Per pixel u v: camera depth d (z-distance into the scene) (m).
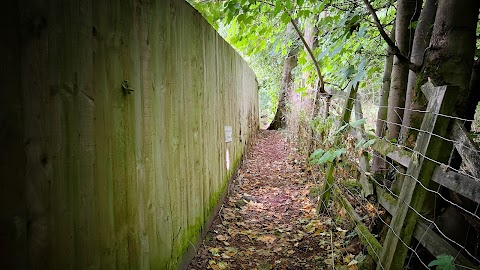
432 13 2.60
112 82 1.50
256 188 5.42
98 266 1.38
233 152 5.37
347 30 3.60
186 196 2.66
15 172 0.95
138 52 1.78
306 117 6.76
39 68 1.04
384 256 2.21
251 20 3.85
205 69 3.27
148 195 1.92
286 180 5.86
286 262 2.94
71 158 1.21
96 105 1.37
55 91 1.12
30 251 1.00
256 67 14.97
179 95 2.47
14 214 0.95
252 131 9.94
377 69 3.90
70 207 1.20
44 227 1.06
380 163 3.26
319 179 4.96
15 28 0.95
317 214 4.05
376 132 3.72
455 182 1.70
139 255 1.80
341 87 5.03
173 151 2.35
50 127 1.09
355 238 3.09
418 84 2.34
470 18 2.08
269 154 8.58
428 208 2.15
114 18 1.52
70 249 1.19
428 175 1.94
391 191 2.57
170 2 2.27
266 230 3.67
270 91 15.60
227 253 3.07
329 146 4.55
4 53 0.92
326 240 3.31
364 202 3.33
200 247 3.10
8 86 0.93
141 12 1.82
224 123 4.41
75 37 1.23
